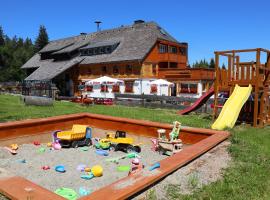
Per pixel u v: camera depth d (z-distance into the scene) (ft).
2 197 14.42
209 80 113.70
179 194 16.49
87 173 25.77
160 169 18.61
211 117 48.73
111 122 41.50
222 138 29.30
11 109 53.42
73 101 94.68
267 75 45.98
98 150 34.76
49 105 64.64
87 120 44.52
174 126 34.50
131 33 145.07
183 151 23.49
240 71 45.55
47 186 22.91
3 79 259.39
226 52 45.73
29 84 95.35
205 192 17.08
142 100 82.33
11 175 16.49
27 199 13.48
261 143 30.91
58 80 150.30
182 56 140.36
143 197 15.66
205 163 22.15
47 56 179.22
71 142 35.94
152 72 125.18
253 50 43.11
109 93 131.64
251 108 46.39
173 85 117.80
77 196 20.65
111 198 13.88
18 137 35.99
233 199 16.57
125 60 122.72
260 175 20.43
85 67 142.82
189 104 75.46
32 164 28.66
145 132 38.04
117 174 25.75
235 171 20.70
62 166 27.22
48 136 39.24
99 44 144.05
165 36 142.20
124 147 34.19
